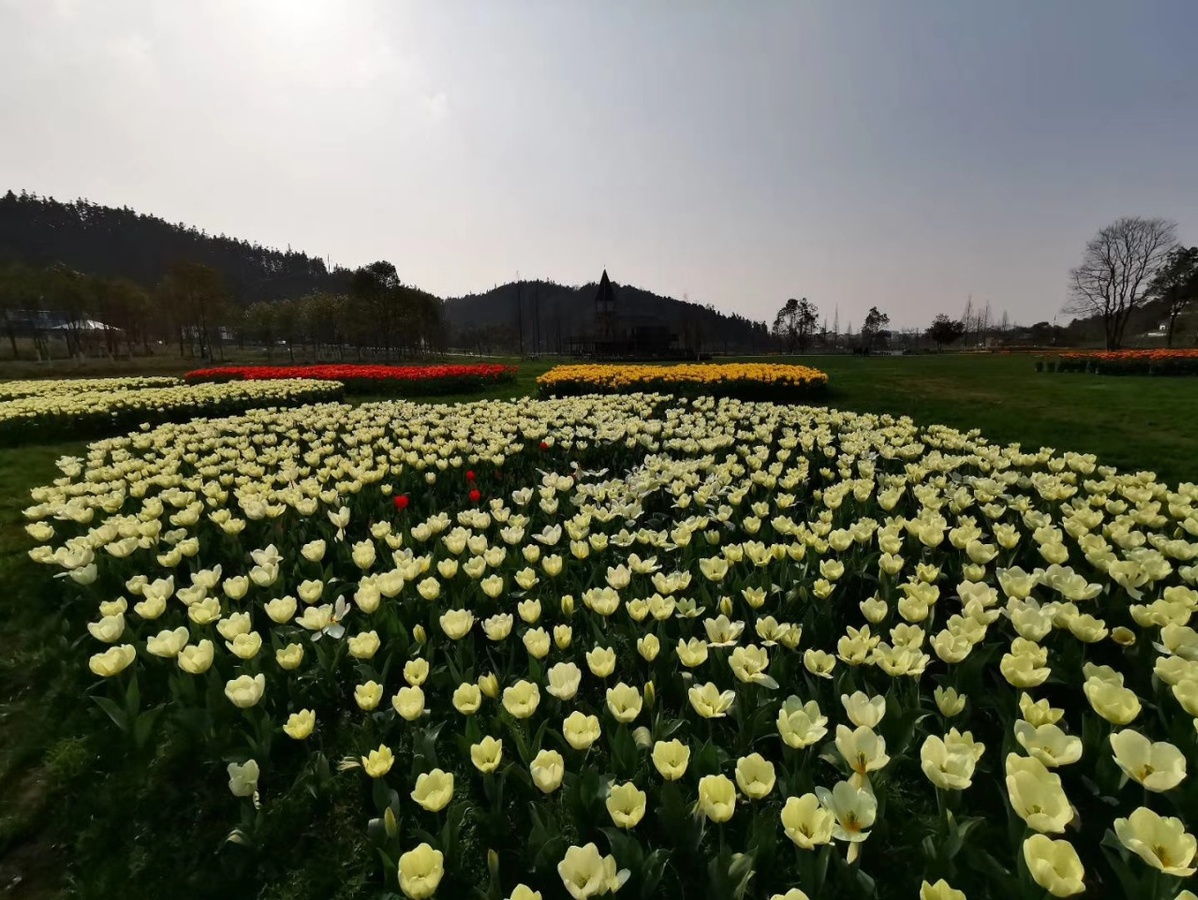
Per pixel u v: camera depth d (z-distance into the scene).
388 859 2.45
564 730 2.84
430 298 69.62
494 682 3.18
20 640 4.62
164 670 3.92
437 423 11.70
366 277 57.78
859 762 2.47
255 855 2.84
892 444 8.74
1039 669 2.92
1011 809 2.36
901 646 3.24
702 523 5.36
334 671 3.76
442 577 4.94
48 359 53.00
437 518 5.51
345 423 11.65
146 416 14.06
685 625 4.02
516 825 2.90
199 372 23.02
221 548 5.81
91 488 7.04
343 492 7.09
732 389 17.22
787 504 6.25
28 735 3.60
